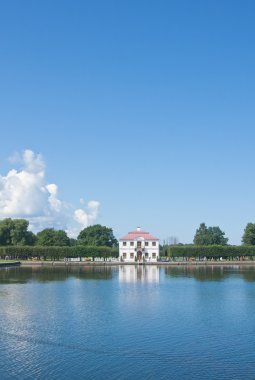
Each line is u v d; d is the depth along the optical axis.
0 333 48.62
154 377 34.91
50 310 63.59
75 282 106.56
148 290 89.44
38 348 42.59
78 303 70.50
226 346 43.38
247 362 38.50
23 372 35.84
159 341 45.31
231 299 75.69
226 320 56.22
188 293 84.31
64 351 41.62
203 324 53.47
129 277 123.06
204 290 89.56
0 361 38.69
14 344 44.06
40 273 137.62
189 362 38.50
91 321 55.28
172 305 68.62
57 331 49.56
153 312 62.16
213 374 35.53
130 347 42.94
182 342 44.88
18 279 114.38
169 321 55.44
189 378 34.69
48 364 37.78
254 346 43.44
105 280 112.50
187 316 58.97
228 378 34.72
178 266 187.75
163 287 95.44
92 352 41.38
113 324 53.38
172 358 39.66
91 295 80.69
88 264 197.25
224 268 171.00
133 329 50.59
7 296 79.00
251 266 186.62
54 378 34.50
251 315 59.81
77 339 46.00
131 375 35.28
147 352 41.41
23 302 71.44
